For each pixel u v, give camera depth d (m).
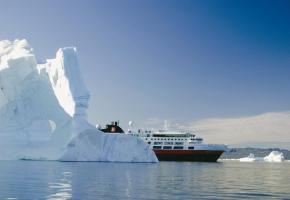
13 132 78.25
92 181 34.75
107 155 72.75
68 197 23.80
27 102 81.38
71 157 71.50
